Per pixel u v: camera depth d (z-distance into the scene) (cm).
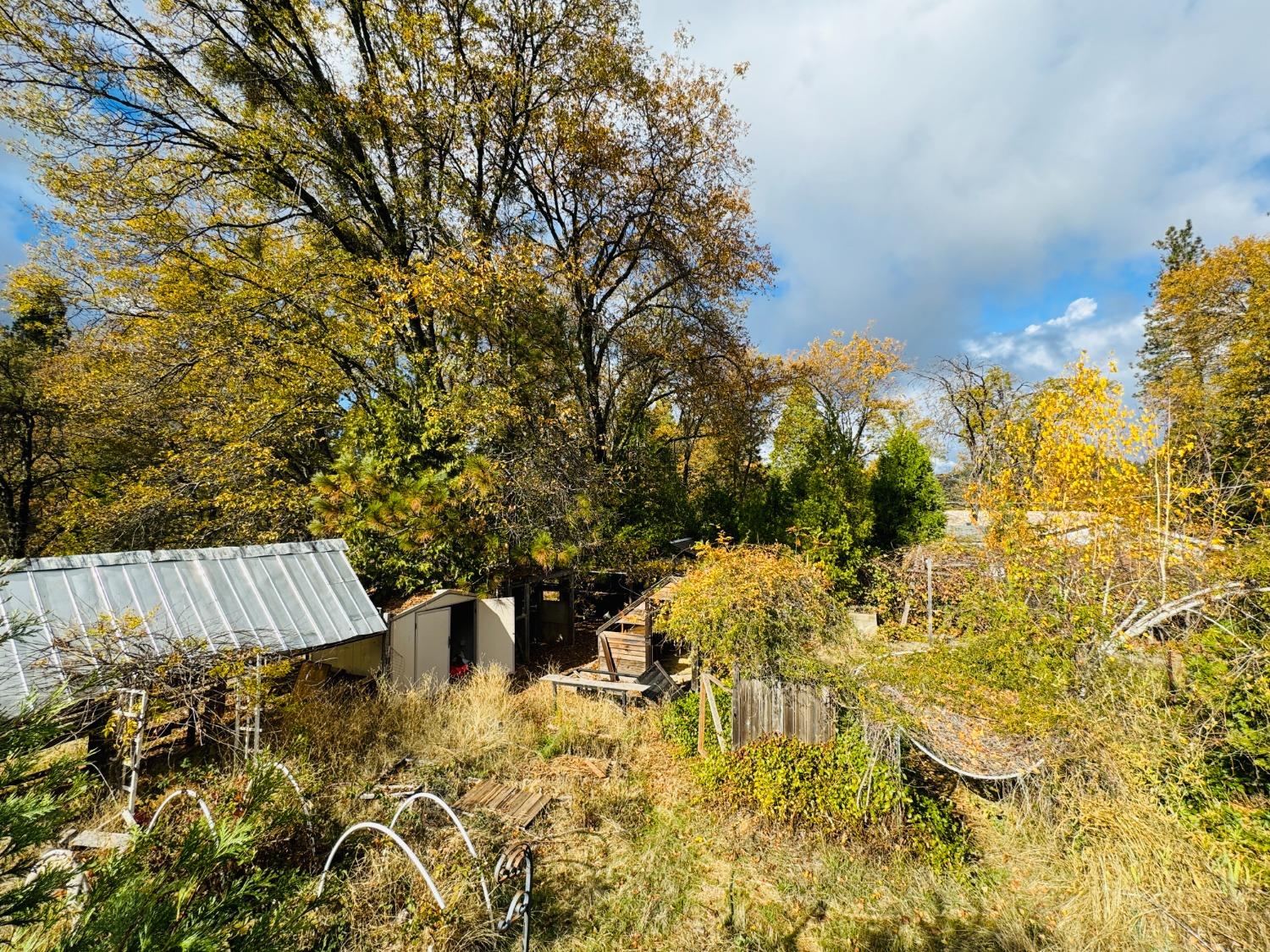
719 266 1677
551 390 1362
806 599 775
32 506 1474
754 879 527
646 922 467
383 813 570
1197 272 2055
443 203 1340
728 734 739
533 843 559
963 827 587
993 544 907
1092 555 730
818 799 603
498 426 1156
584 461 1348
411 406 1268
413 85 1291
